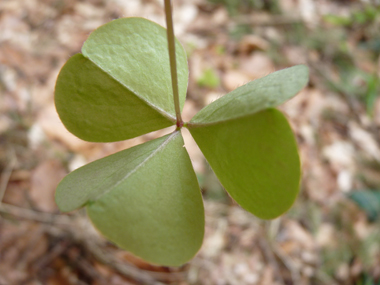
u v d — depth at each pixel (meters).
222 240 0.13
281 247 0.13
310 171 0.15
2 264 0.10
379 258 0.14
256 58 0.18
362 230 0.14
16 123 0.13
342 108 0.18
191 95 0.16
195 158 0.14
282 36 0.20
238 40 0.19
